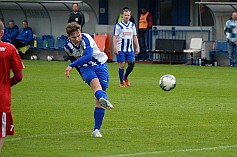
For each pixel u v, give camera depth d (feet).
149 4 219.41
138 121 89.45
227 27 192.75
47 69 177.37
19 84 137.08
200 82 143.84
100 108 77.41
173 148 71.00
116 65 195.21
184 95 119.24
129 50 133.39
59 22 222.48
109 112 97.76
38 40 223.51
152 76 158.30
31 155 67.72
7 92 60.70
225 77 156.76
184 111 98.99
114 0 220.64
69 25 75.41
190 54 204.64
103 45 208.03
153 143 73.82
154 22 219.82
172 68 184.55
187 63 206.28
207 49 199.82
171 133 80.23
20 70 61.26
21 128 83.71
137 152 68.74
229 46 193.26
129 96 117.60
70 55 77.61
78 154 67.92
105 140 75.51
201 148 71.05
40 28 225.56
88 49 74.90
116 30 132.67
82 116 93.97
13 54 60.90
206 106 104.68
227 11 198.29
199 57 202.69
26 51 223.10
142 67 187.32
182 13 214.69
